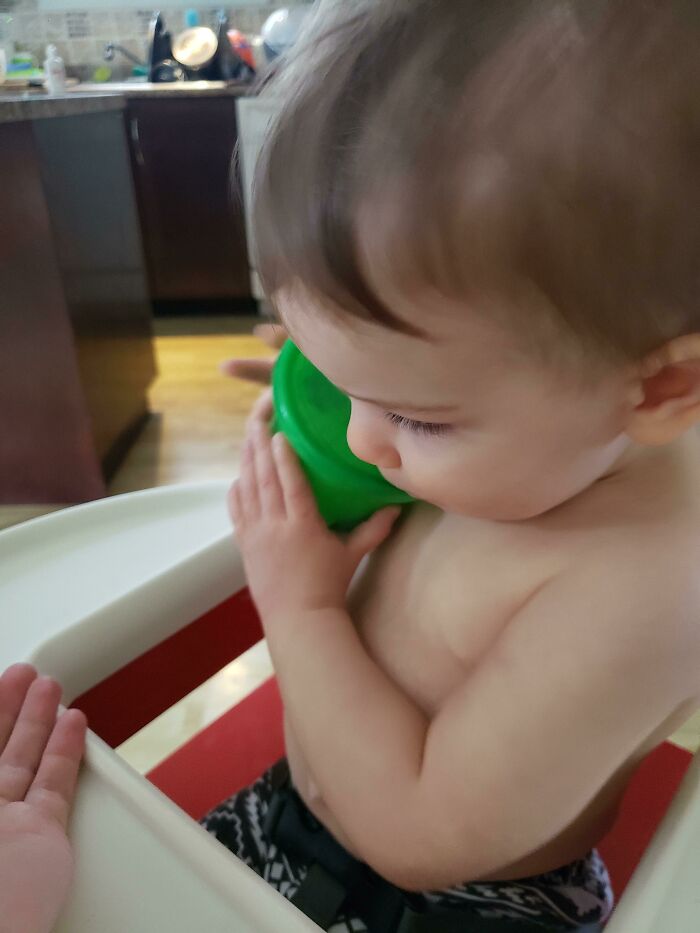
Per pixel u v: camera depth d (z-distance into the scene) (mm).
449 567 444
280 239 312
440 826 378
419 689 447
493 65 270
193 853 326
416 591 460
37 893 300
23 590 543
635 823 597
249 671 1145
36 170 1417
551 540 395
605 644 354
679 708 393
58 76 2439
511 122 268
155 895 312
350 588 515
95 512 614
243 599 588
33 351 1577
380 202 285
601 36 265
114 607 510
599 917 499
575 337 292
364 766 406
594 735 354
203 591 556
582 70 265
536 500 364
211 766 668
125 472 1820
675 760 631
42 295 1523
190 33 2848
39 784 353
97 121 1713
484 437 334
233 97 2627
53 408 1634
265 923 302
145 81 2992
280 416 488
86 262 1645
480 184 273
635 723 356
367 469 476
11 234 1467
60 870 312
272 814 551
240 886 314
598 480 397
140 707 539
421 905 479
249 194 349
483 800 365
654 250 277
